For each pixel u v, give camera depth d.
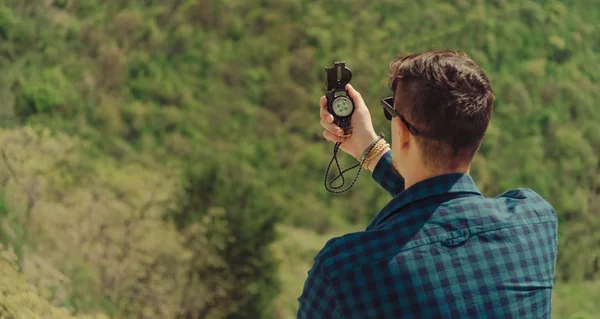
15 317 7.06
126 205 12.80
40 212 11.48
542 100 23.30
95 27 21.86
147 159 20.06
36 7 21.55
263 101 22.17
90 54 21.48
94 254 11.09
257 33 23.00
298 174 21.06
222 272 12.04
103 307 10.27
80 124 20.23
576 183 22.47
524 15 24.34
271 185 20.64
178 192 12.70
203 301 11.72
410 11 23.38
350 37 22.72
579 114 23.39
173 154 20.56
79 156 16.92
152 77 21.72
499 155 22.23
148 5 22.88
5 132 14.67
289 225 19.77
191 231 12.15
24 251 9.76
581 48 24.58
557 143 22.72
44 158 14.16
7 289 7.36
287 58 22.55
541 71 23.58
